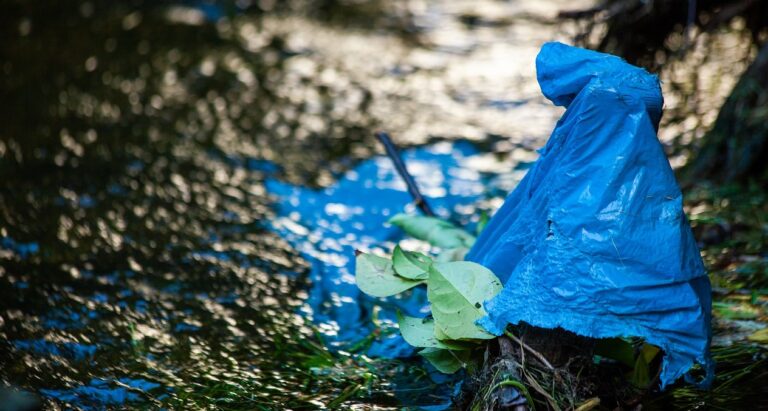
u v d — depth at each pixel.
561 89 4.37
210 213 7.65
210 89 10.83
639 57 7.62
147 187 8.12
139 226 7.35
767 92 7.25
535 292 4.22
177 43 12.40
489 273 4.57
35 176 8.28
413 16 13.86
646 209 4.17
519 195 4.78
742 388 4.88
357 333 5.77
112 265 6.67
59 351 5.51
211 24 13.27
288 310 6.08
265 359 5.45
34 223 7.33
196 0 14.05
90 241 7.05
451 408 4.83
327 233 7.30
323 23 13.56
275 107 10.30
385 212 7.67
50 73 11.19
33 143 9.09
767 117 7.18
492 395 4.25
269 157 8.88
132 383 5.17
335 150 9.08
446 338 4.54
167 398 5.01
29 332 5.72
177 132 9.50
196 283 6.44
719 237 6.69
